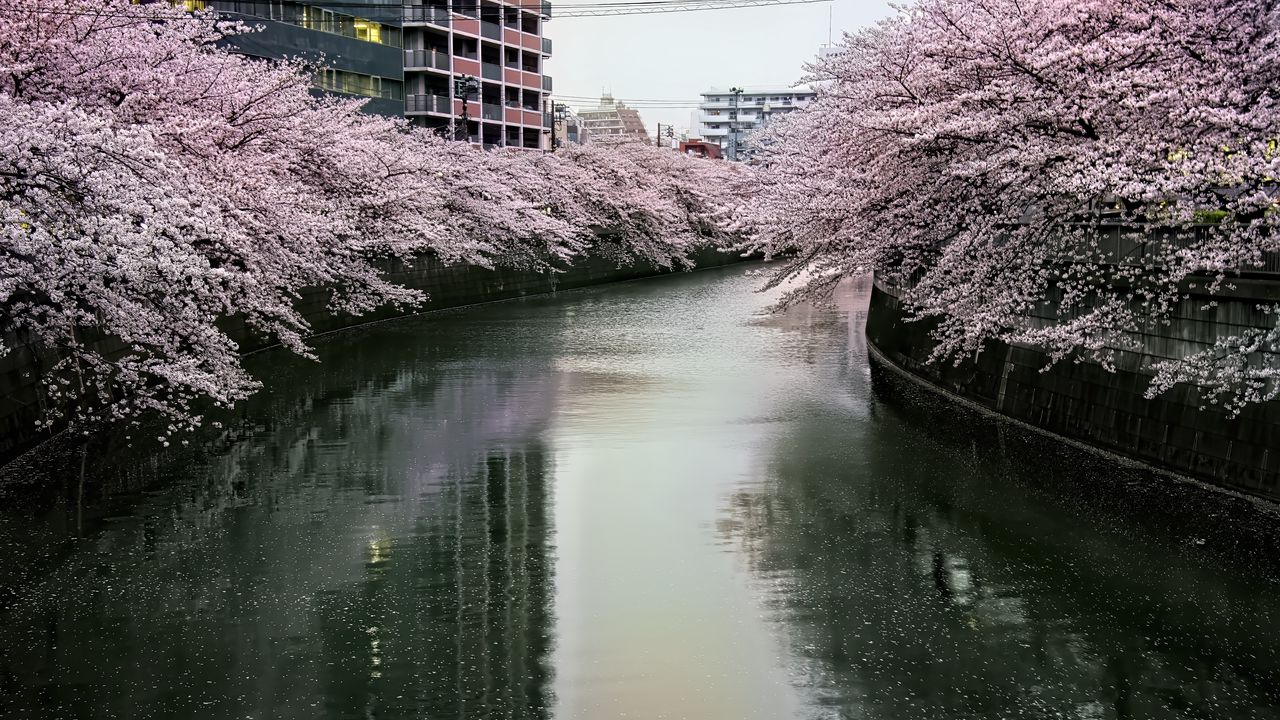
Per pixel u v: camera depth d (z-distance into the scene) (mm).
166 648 8516
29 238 9680
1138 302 13258
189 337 12383
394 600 9516
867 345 26547
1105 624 8961
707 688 7840
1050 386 15570
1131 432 13578
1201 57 11531
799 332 29359
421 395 19531
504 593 9680
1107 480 12977
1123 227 13531
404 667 8172
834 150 19703
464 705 7590
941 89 15086
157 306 12266
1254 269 11422
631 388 20234
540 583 9922
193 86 17703
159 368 11703
